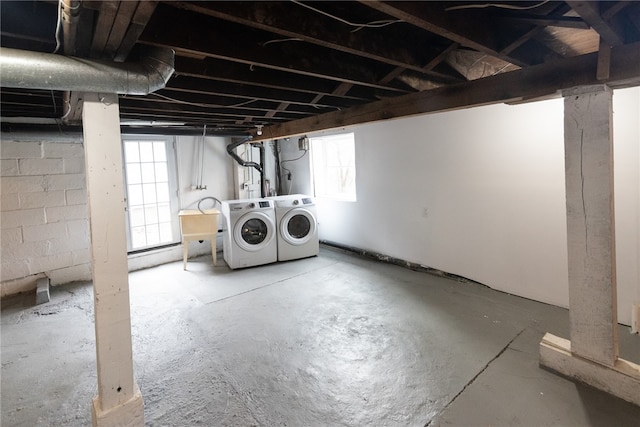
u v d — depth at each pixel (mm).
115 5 972
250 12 1273
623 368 1838
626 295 2551
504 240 3260
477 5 1390
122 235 1558
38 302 3309
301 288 3656
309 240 4785
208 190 5152
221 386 2051
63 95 2064
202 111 3246
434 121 3736
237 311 3113
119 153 1529
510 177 3146
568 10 1537
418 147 3939
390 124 4230
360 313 3002
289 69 1854
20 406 1906
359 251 4926
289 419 1779
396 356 2328
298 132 3941
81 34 1152
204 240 4934
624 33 1596
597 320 1896
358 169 4746
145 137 4445
